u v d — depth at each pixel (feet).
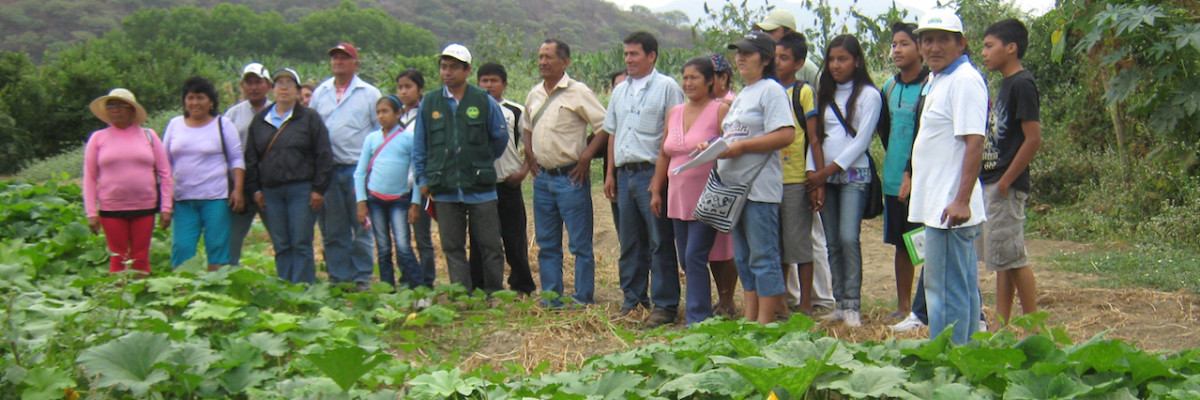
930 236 14.44
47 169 63.26
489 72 23.24
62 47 358.23
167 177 22.34
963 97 13.78
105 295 17.80
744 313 21.13
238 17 336.08
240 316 17.57
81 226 25.59
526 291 23.58
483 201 21.79
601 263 27.27
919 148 14.55
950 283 14.38
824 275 20.93
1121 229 27.84
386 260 23.34
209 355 13.99
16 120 81.92
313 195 22.44
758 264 17.62
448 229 21.79
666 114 19.97
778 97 17.16
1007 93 15.97
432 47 363.97
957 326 14.35
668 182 19.24
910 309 19.57
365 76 79.46
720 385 12.25
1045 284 22.95
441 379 12.88
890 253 27.66
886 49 38.65
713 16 41.68
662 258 20.20
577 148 21.45
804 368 11.47
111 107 21.75
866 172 18.90
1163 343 18.01
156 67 92.43
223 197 22.54
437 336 19.25
